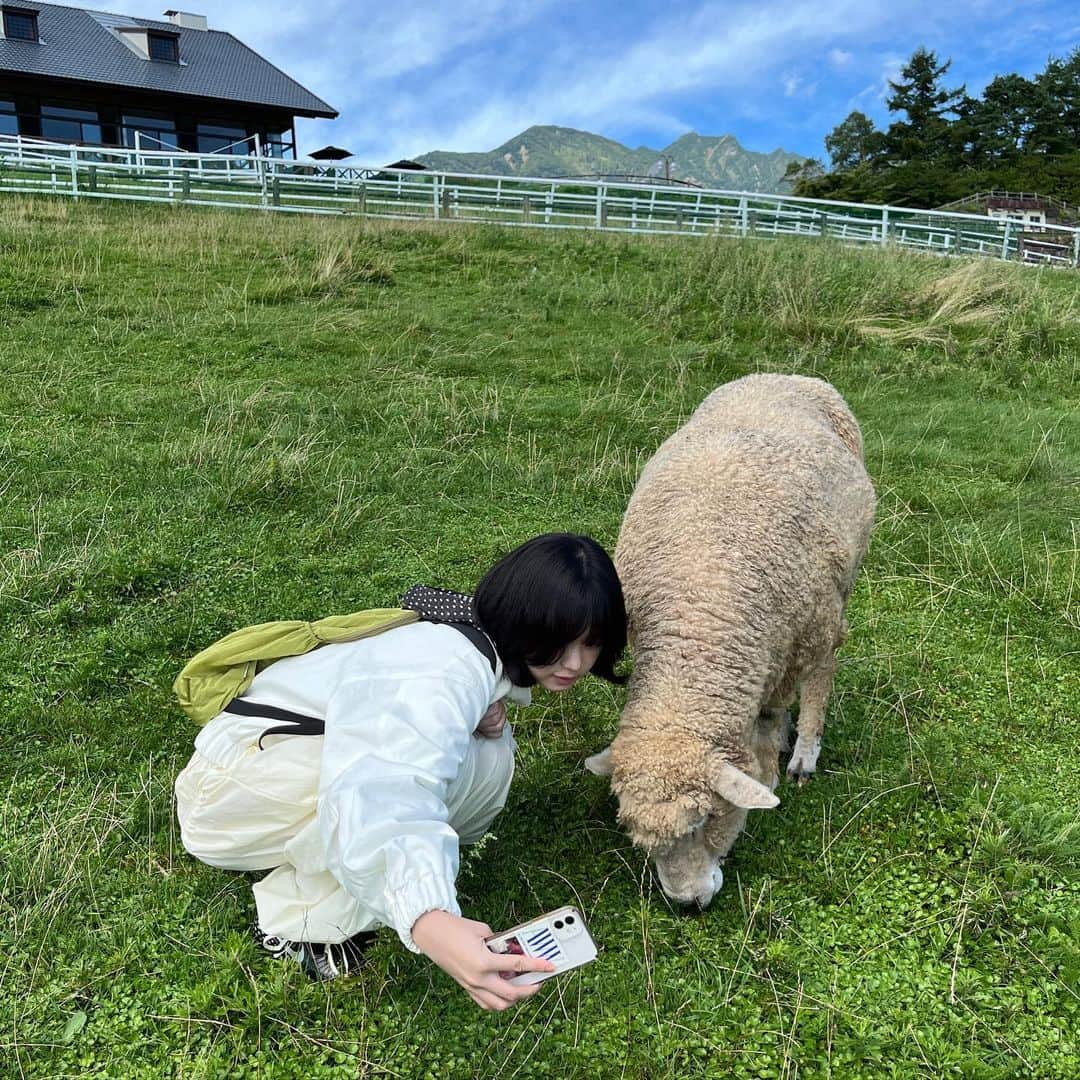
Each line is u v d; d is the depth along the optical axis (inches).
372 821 73.7
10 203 549.6
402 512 215.6
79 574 175.6
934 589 193.2
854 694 156.8
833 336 390.9
